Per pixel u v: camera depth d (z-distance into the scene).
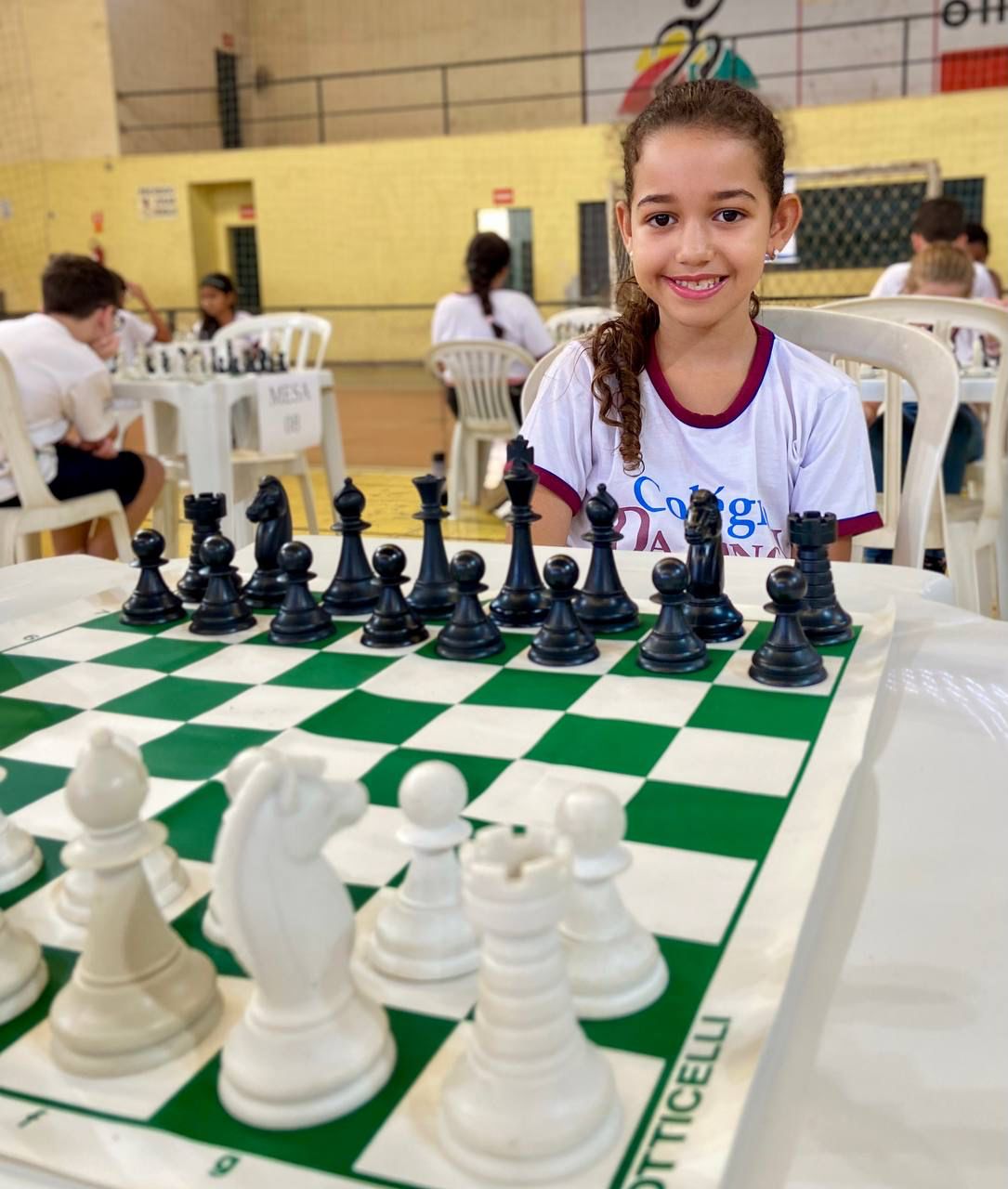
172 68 15.00
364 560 1.35
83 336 3.73
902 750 0.89
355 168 13.61
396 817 0.80
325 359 14.23
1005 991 0.60
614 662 1.11
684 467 1.74
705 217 1.53
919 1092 0.53
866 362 1.91
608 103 15.19
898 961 0.62
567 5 15.05
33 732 0.98
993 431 2.90
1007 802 0.80
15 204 14.67
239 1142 0.50
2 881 0.73
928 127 11.32
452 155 13.23
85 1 13.88
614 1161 0.48
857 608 1.23
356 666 1.12
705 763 0.85
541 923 0.50
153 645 1.21
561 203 12.98
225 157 13.96
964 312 2.84
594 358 1.75
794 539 1.13
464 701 1.01
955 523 2.94
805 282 11.95
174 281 14.46
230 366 4.71
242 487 4.34
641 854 0.72
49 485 3.57
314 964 0.53
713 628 1.17
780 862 0.70
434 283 13.70
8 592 1.44
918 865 0.72
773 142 1.57
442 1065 0.55
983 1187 0.48
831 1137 0.50
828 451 1.73
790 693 0.99
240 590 1.31
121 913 0.58
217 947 0.66
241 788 0.53
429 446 7.58
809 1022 0.58
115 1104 0.53
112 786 0.58
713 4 14.41
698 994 0.58
